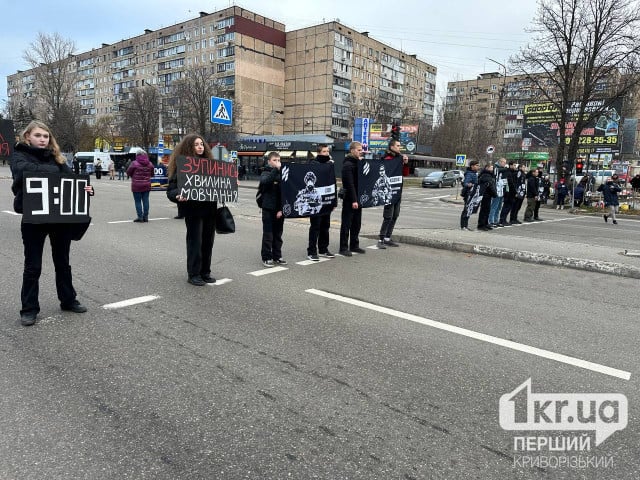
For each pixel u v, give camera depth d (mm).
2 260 6848
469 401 3195
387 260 7777
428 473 2455
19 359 3633
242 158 46938
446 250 8906
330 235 10430
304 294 5570
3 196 16703
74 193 4449
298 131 82750
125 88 97000
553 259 7707
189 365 3611
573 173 25438
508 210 14203
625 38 24344
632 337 4469
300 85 82062
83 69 108625
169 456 2537
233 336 4199
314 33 79750
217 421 2877
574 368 3740
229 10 75438
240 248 8367
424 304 5328
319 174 7453
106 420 2855
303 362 3717
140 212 11242
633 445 2760
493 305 5387
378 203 8531
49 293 5293
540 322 4836
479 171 12734
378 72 90125
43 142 4301
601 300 5723
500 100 36469
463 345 4148
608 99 25297
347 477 2404
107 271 6395
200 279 5852
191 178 5551
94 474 2379
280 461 2520
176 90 61781
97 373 3443
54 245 4527
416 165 61094
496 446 2709
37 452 2539
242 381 3385
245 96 77312
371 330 4449
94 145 70250
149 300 5156
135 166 11000
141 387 3260
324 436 2752
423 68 104625
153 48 90312
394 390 3314
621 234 13609
